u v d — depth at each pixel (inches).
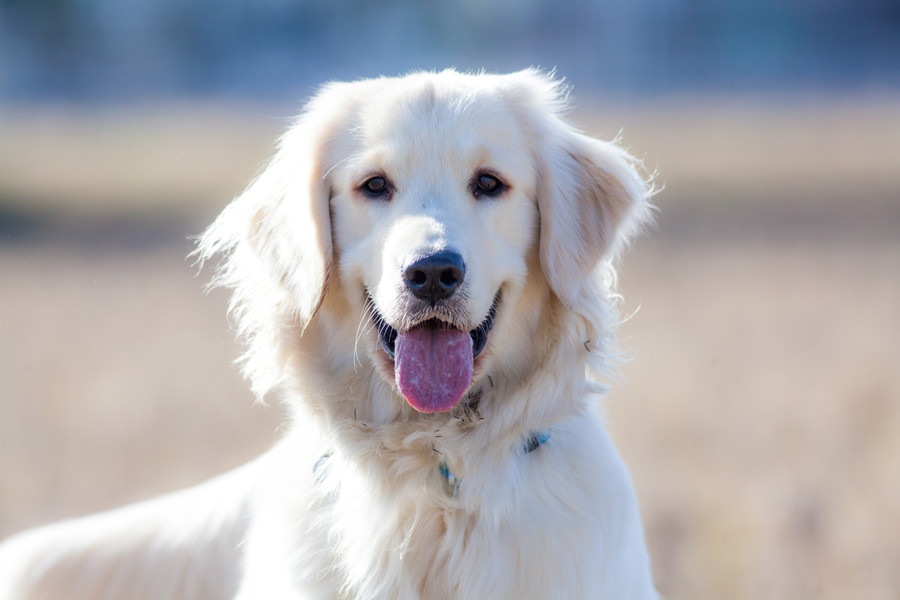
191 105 2773.1
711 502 386.0
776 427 465.1
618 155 261.0
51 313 755.4
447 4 3612.2
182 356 622.2
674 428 468.1
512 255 235.5
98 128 2218.3
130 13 3427.7
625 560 228.7
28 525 387.2
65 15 3334.2
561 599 221.5
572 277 236.2
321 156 241.3
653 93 2795.3
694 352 603.5
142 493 414.9
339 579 229.3
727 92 2829.7
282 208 244.4
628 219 255.4
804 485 392.8
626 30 3548.2
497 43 3558.1
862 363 562.6
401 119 235.8
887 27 3595.0
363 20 3671.3
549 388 233.9
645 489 402.0
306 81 3260.3
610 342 243.4
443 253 215.9
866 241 1042.7
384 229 230.2
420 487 229.9
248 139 1942.7
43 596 279.0
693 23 3506.4
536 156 242.1
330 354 242.2
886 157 1654.8
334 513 232.2
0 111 2659.9
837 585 327.3
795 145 1795.0
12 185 1438.2
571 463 229.0
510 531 225.0
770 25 3543.3
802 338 631.8
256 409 512.1
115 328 703.1
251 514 264.4
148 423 492.4
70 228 1181.1
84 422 495.8
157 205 1300.4
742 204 1282.0
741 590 328.2
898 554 339.3
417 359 223.8
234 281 256.2
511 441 230.1
